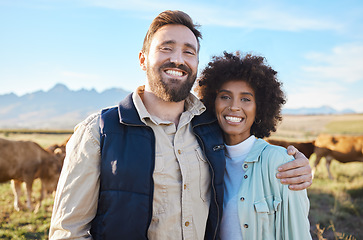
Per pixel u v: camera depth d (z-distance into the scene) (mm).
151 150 1877
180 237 1900
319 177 10758
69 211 1757
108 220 1745
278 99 2486
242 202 2129
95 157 1821
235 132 2271
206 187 2076
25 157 6926
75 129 1946
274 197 2068
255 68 2246
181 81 2004
